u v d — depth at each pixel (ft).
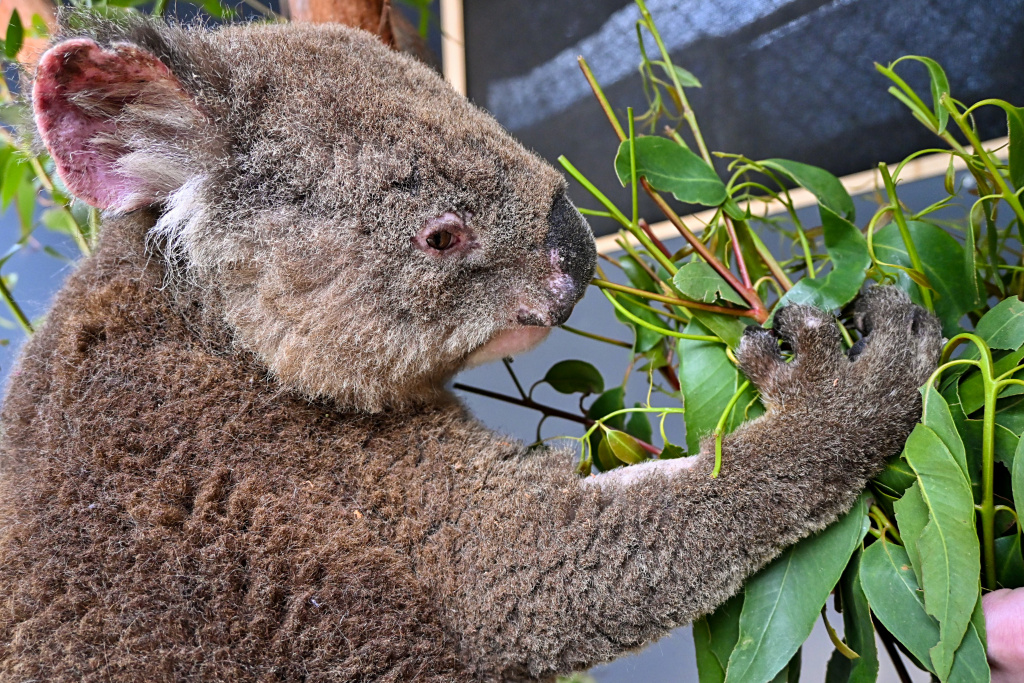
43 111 1.38
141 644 1.38
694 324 1.63
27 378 1.54
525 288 1.51
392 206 1.45
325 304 1.46
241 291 1.49
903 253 1.60
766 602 1.44
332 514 1.46
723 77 2.32
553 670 1.48
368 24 1.99
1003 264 1.60
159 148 1.46
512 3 2.55
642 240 1.61
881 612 1.36
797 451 1.47
